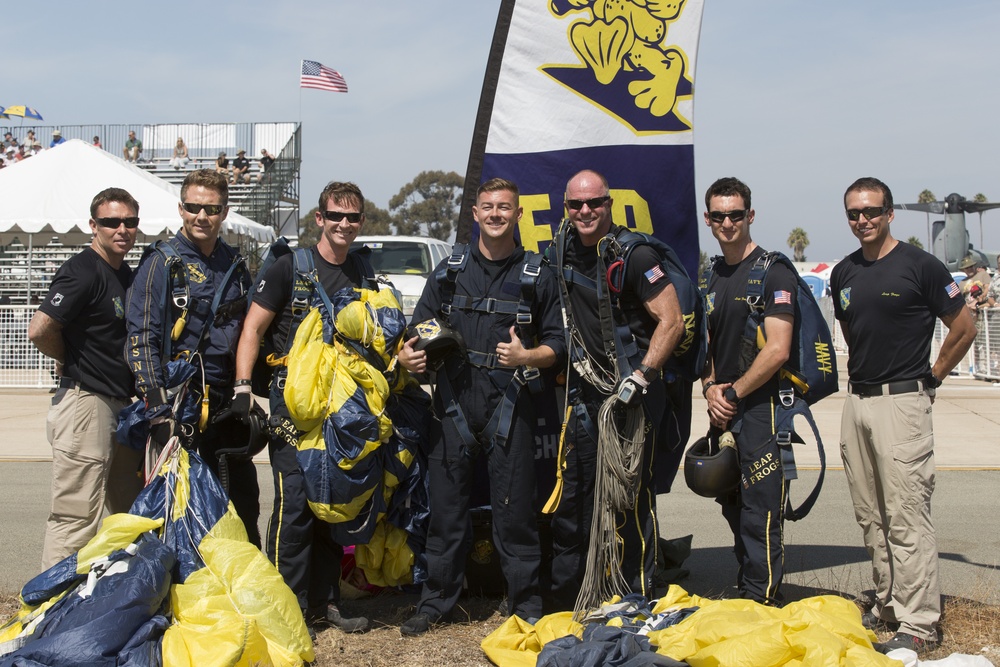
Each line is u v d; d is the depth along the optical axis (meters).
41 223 15.48
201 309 4.01
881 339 3.93
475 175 5.01
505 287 3.95
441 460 4.03
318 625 4.08
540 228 4.96
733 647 3.12
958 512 6.59
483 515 4.50
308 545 3.96
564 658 3.28
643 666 3.14
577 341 3.95
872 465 4.07
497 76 4.98
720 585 4.85
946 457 8.71
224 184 4.08
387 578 4.27
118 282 4.16
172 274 3.96
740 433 4.04
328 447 3.81
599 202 3.80
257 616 3.45
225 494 3.83
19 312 14.06
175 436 3.83
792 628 3.17
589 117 4.96
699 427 10.20
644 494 4.01
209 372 4.04
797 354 4.00
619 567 3.89
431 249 12.86
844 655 3.06
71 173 16.16
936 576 3.86
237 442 4.16
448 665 3.65
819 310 4.05
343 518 3.86
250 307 4.02
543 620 3.82
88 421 4.10
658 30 4.96
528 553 4.00
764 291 3.98
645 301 3.85
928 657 3.74
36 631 3.20
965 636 3.95
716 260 4.31
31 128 29.33
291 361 3.86
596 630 3.46
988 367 15.36
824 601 3.53
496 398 3.96
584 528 4.02
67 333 4.11
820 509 6.71
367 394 3.88
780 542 3.99
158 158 29.53
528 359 3.83
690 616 3.48
